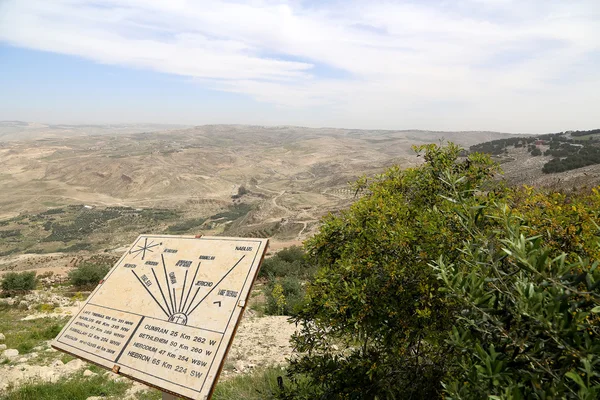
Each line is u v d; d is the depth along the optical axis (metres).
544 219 2.84
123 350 3.53
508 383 1.67
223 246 3.92
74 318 4.09
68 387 6.66
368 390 3.25
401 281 3.10
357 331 3.36
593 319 1.87
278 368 6.79
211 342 3.21
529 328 1.68
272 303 13.58
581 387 1.38
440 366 3.02
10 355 8.87
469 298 1.86
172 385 3.10
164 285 3.86
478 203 2.69
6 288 18.88
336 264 3.77
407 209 3.68
